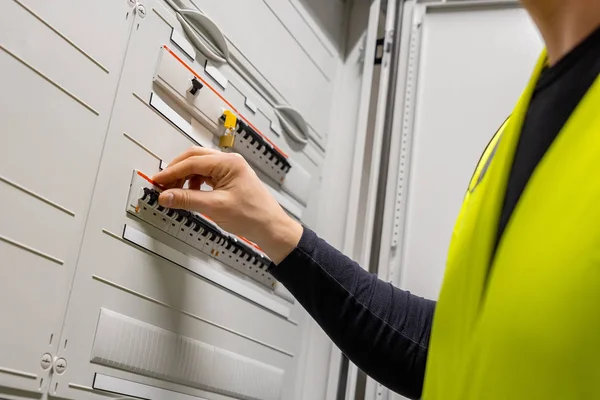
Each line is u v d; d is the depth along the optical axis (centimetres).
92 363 83
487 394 41
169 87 98
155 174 96
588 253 37
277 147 133
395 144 155
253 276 120
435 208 148
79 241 81
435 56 159
